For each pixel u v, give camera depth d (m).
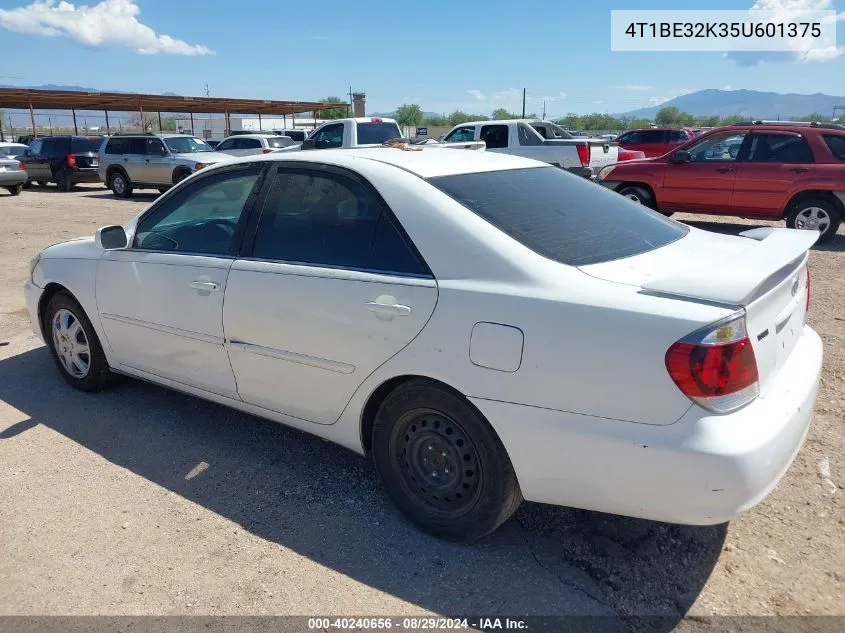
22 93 30.23
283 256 3.43
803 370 2.88
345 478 3.62
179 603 2.69
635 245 3.07
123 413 4.41
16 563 2.93
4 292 7.66
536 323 2.61
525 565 2.90
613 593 2.73
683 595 2.71
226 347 3.63
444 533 3.04
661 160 11.38
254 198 3.62
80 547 3.03
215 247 3.76
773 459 2.42
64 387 4.83
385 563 2.92
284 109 39.03
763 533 3.07
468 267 2.82
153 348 4.07
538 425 2.63
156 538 3.09
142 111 35.53
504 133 14.98
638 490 2.49
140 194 20.34
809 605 2.63
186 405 4.53
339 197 3.30
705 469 2.35
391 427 3.09
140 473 3.66
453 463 2.94
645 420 2.44
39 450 3.91
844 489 3.37
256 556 2.97
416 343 2.89
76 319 4.57
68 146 21.53
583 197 3.50
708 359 2.34
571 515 3.24
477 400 2.74
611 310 2.49
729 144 10.79
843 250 9.53
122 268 4.14
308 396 3.36
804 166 10.01
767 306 2.59
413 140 4.37
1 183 19.09
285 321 3.33
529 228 2.95
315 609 2.65
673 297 2.48
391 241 3.06
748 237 3.62
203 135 51.62
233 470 3.70
